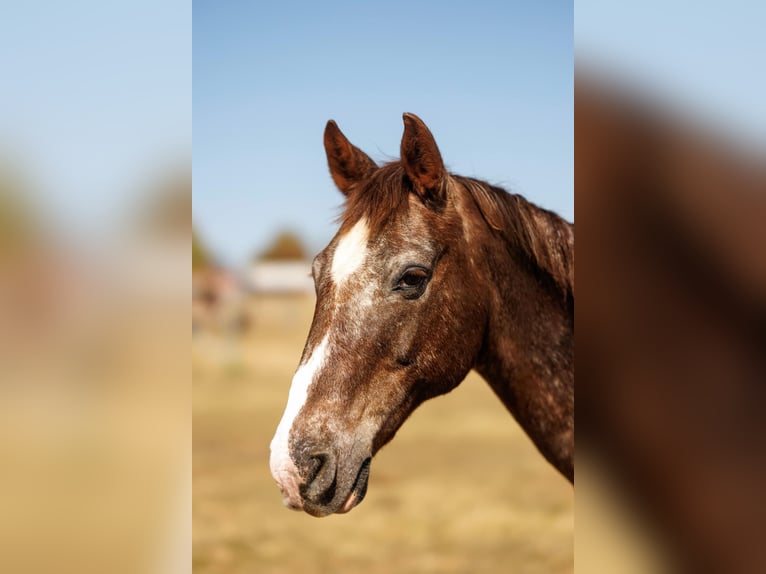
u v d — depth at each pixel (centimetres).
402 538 644
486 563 571
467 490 805
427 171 214
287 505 197
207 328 2023
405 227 213
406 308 209
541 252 224
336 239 217
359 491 202
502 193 230
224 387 1525
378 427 207
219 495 761
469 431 1156
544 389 226
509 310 225
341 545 624
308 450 196
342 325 206
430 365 213
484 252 221
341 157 249
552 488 816
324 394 201
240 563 570
